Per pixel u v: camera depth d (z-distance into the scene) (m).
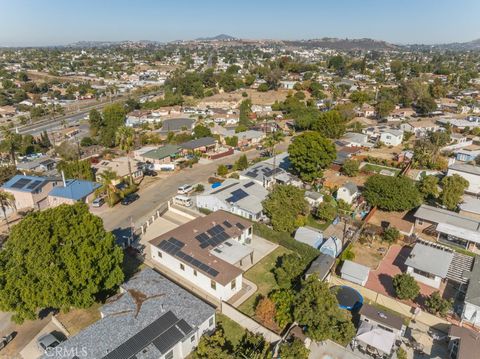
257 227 52.28
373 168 83.50
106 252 36.34
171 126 125.69
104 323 32.56
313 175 71.00
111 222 58.47
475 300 36.03
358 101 149.62
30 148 104.81
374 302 39.69
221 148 100.50
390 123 124.69
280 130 115.75
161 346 30.31
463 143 96.88
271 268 45.53
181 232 46.88
